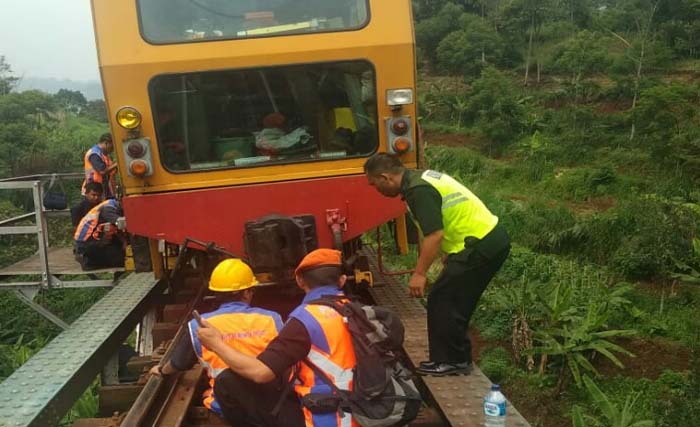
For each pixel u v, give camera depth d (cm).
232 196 520
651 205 956
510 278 822
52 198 864
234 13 509
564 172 1563
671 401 493
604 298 684
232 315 340
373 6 515
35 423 369
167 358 446
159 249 556
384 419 290
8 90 3247
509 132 2002
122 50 497
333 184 527
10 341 1001
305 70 517
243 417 340
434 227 386
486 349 654
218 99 516
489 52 2761
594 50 2242
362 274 545
